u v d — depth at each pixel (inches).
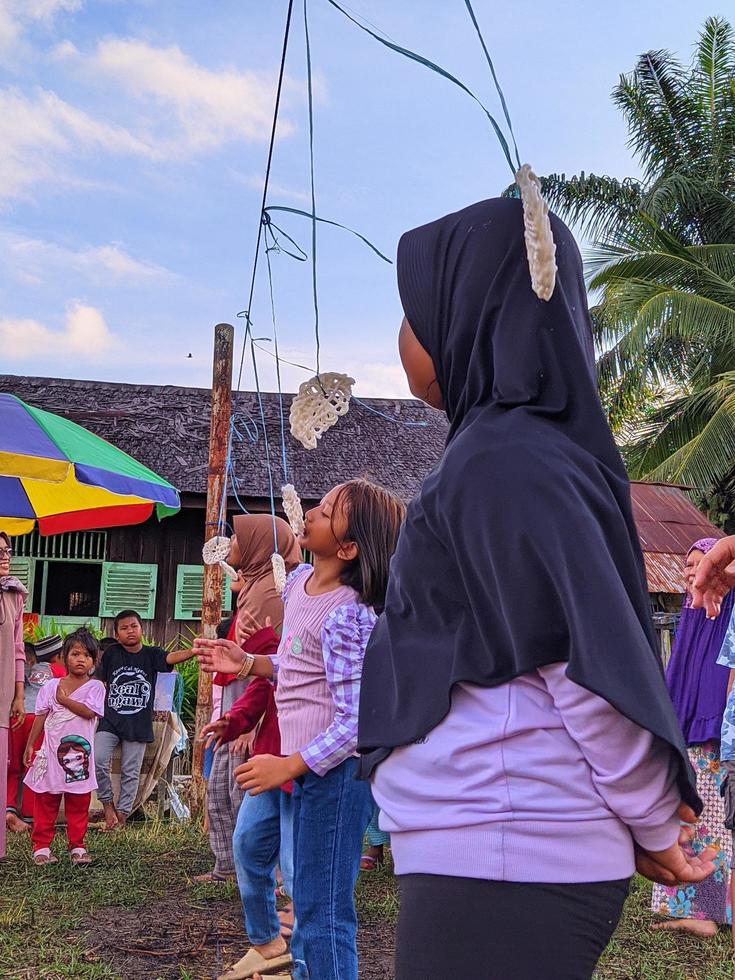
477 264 54.8
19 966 153.1
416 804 48.3
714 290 668.1
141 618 531.8
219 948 164.6
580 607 44.6
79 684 232.4
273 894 138.4
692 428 700.7
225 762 196.1
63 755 226.2
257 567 176.7
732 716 135.8
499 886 45.1
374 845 217.5
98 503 340.8
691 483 625.0
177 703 298.4
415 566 51.9
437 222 58.7
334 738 102.2
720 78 789.2
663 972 148.0
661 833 46.8
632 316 640.4
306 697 113.7
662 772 45.5
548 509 46.6
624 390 695.7
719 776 169.0
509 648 46.9
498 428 50.6
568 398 52.2
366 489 114.7
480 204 57.2
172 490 311.7
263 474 526.6
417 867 47.4
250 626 172.6
